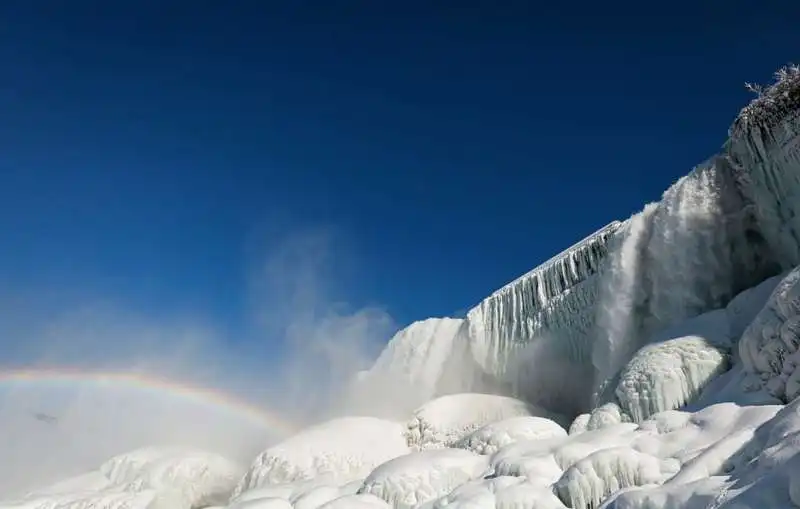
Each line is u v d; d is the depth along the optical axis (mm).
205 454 26828
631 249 22625
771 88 18328
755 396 12156
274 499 13891
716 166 20516
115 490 23938
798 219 17344
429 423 25406
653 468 9445
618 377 18828
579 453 11359
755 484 6066
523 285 32562
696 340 16031
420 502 12602
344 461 22359
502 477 10719
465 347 36406
